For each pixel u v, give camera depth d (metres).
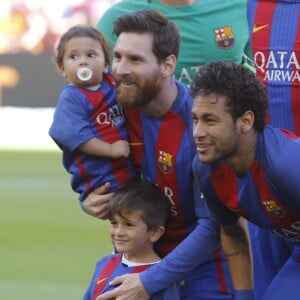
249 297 11.66
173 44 11.39
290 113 12.80
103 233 24.28
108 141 11.94
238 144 10.20
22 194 30.75
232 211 11.05
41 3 63.31
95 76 12.05
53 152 42.12
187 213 11.92
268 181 10.29
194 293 11.98
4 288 18.62
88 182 12.11
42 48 63.28
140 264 11.76
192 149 11.52
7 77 60.88
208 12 13.70
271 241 12.43
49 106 60.66
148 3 13.73
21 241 23.30
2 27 64.06
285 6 12.83
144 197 11.63
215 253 12.04
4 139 47.19
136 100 11.32
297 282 11.12
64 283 19.05
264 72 12.95
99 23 13.88
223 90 10.00
